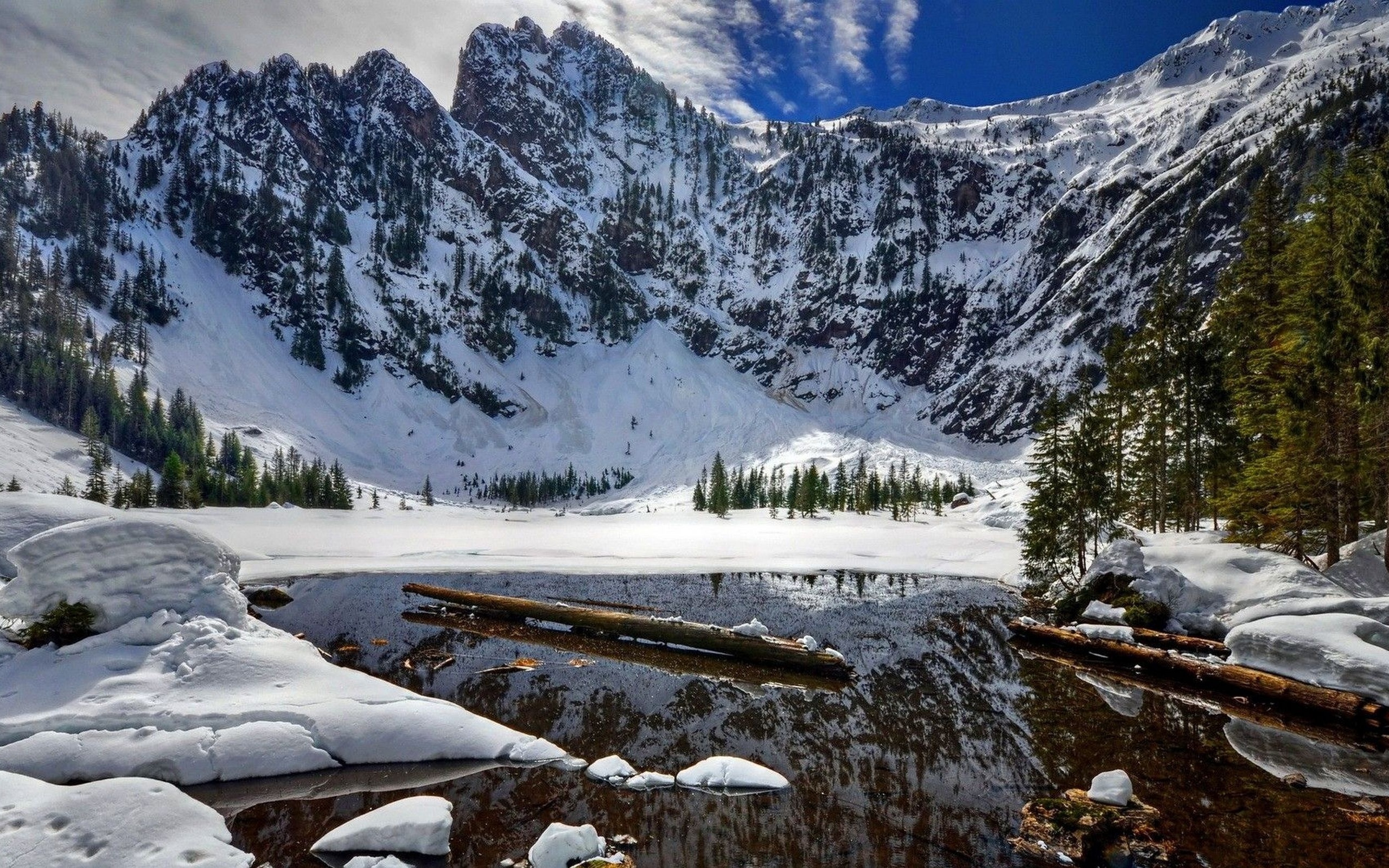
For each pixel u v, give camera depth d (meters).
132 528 14.74
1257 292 32.72
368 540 50.59
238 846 8.98
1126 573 24.31
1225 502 27.67
